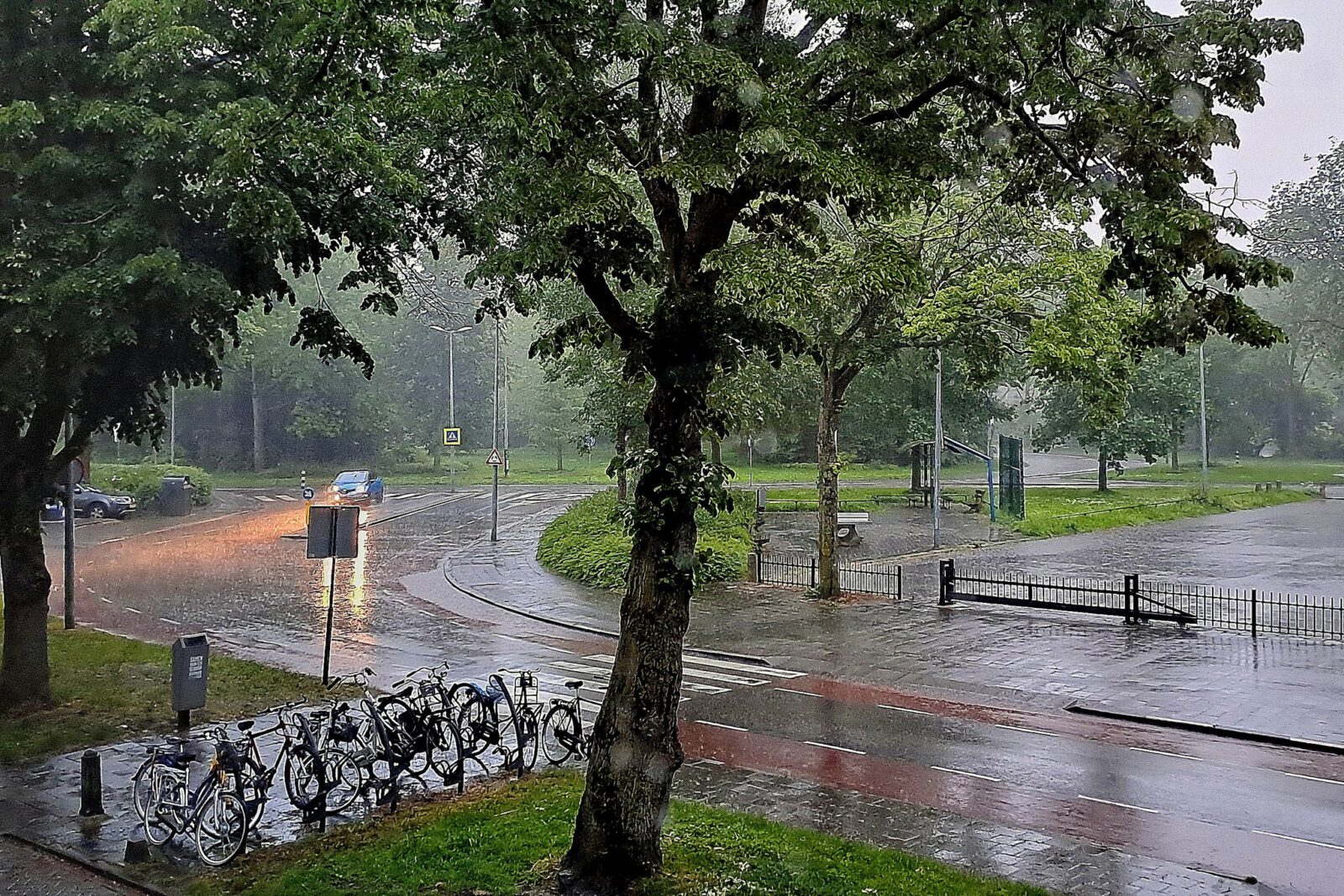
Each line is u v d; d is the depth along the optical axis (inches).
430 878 320.8
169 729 518.0
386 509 1963.6
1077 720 555.5
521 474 3026.6
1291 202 2529.5
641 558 327.9
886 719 558.6
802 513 1706.4
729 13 357.4
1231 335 314.5
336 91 360.5
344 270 2743.6
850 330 886.4
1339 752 492.1
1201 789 440.1
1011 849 369.1
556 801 399.2
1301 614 853.2
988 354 831.7
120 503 1749.5
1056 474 2987.2
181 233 491.2
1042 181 383.6
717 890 309.9
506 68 305.7
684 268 342.0
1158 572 1113.4
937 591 1003.9
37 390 490.0
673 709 325.7
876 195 327.9
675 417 329.1
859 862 339.0
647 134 341.7
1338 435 3024.1
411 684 626.8
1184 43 327.0
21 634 556.1
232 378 2844.5
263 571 1162.6
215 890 323.0
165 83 474.9
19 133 454.3
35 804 410.3
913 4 315.9
